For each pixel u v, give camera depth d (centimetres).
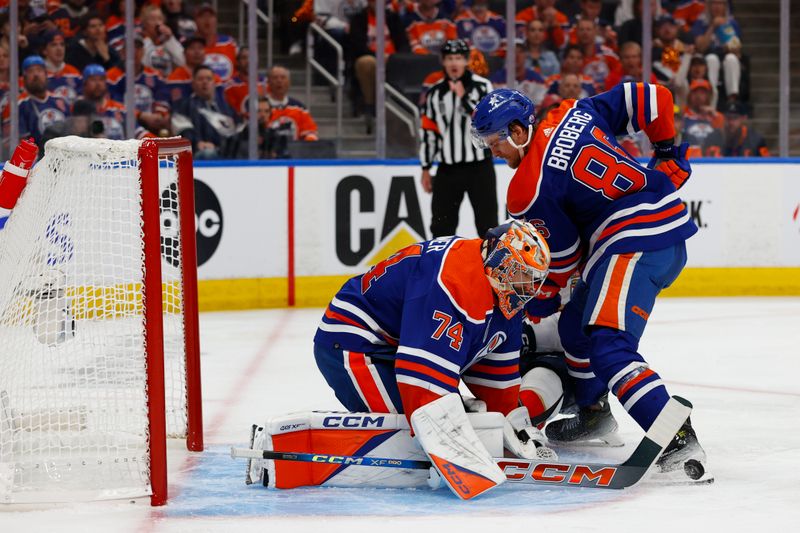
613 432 637
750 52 1528
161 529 479
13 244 581
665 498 528
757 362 939
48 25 1322
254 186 1288
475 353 535
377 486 546
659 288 575
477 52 1420
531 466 543
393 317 543
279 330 1134
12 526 486
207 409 756
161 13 1350
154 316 509
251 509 509
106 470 570
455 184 1257
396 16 1462
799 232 1397
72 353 593
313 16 1434
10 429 559
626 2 1493
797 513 503
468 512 502
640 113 593
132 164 595
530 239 516
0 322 572
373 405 546
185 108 1364
